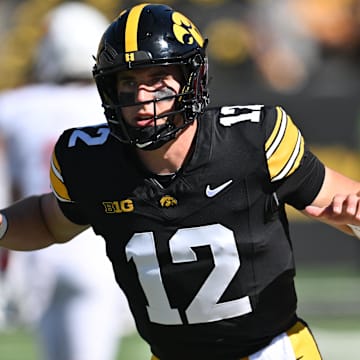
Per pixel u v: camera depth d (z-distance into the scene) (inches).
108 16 1274.6
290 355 456.4
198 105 423.8
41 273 668.1
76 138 450.3
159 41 417.1
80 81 696.4
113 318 681.6
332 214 414.6
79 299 669.3
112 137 443.5
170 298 442.9
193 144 429.4
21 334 999.6
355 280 1152.8
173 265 436.8
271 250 442.3
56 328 671.1
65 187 451.8
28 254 676.1
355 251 1186.0
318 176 445.1
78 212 461.7
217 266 435.8
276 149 432.5
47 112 685.3
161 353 466.3
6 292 722.2
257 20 1322.6
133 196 434.3
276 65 1316.4
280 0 1346.0
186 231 432.5
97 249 670.5
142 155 431.8
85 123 687.1
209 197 429.4
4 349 935.7
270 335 456.4
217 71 1296.8
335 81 1328.7
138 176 433.7
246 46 1298.0
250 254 437.7
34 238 484.1
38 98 687.7
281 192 438.6
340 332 964.6
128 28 419.8
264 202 434.9
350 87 1277.1
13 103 692.1
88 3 1279.5
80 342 668.1
